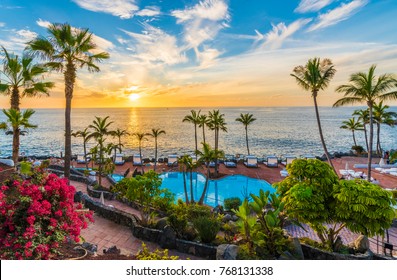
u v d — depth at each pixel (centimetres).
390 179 2070
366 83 1711
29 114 1418
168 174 2581
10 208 487
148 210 1013
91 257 597
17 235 468
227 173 2492
